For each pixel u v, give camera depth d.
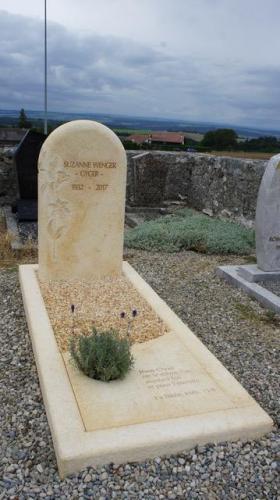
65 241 5.27
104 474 2.67
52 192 5.05
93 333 3.66
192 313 5.21
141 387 3.36
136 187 10.89
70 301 4.80
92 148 5.05
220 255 7.61
